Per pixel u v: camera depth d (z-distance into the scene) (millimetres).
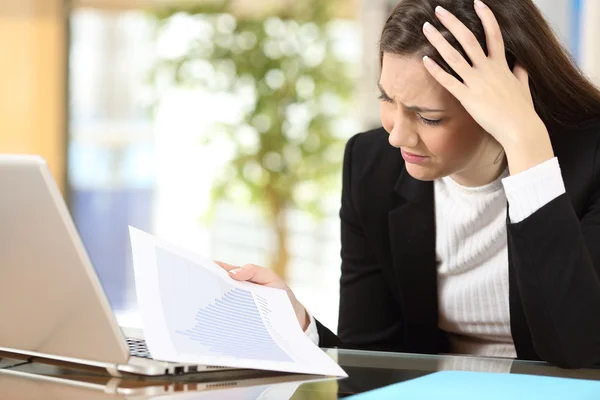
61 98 6152
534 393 1276
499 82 1759
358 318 2303
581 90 1950
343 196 2312
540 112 1941
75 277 1272
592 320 1687
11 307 1381
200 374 1380
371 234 2229
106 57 6660
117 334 1300
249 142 7320
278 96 7238
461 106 1776
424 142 1800
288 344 1524
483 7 1806
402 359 1553
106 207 6797
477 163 1932
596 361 1693
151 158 6969
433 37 1738
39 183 1243
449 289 2180
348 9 7027
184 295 1546
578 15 4402
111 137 6754
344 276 2340
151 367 1338
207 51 7086
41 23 6031
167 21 6859
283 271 7469
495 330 2162
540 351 1734
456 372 1427
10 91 6012
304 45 7176
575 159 1956
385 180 2213
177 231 7242
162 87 6977
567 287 1681
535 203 1713
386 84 1783
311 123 7266
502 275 2080
